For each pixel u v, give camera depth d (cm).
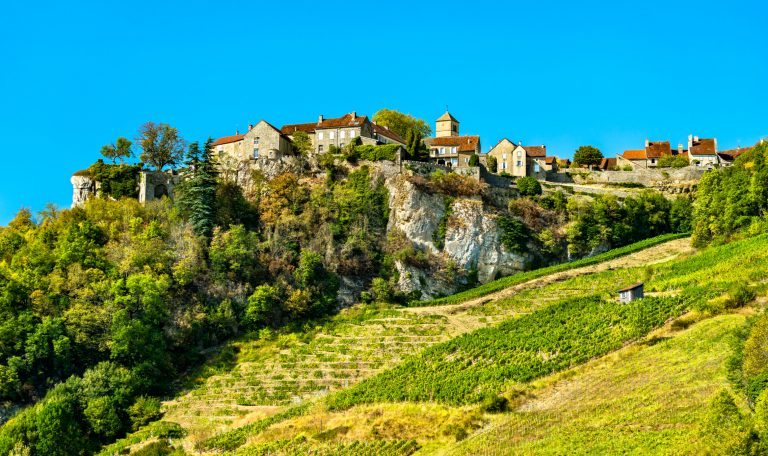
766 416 5378
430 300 11894
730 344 6962
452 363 8962
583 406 6981
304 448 7438
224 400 9369
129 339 9812
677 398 6594
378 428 7569
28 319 9944
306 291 11400
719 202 12606
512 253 12862
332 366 9838
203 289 11088
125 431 8944
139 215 12500
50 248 11531
